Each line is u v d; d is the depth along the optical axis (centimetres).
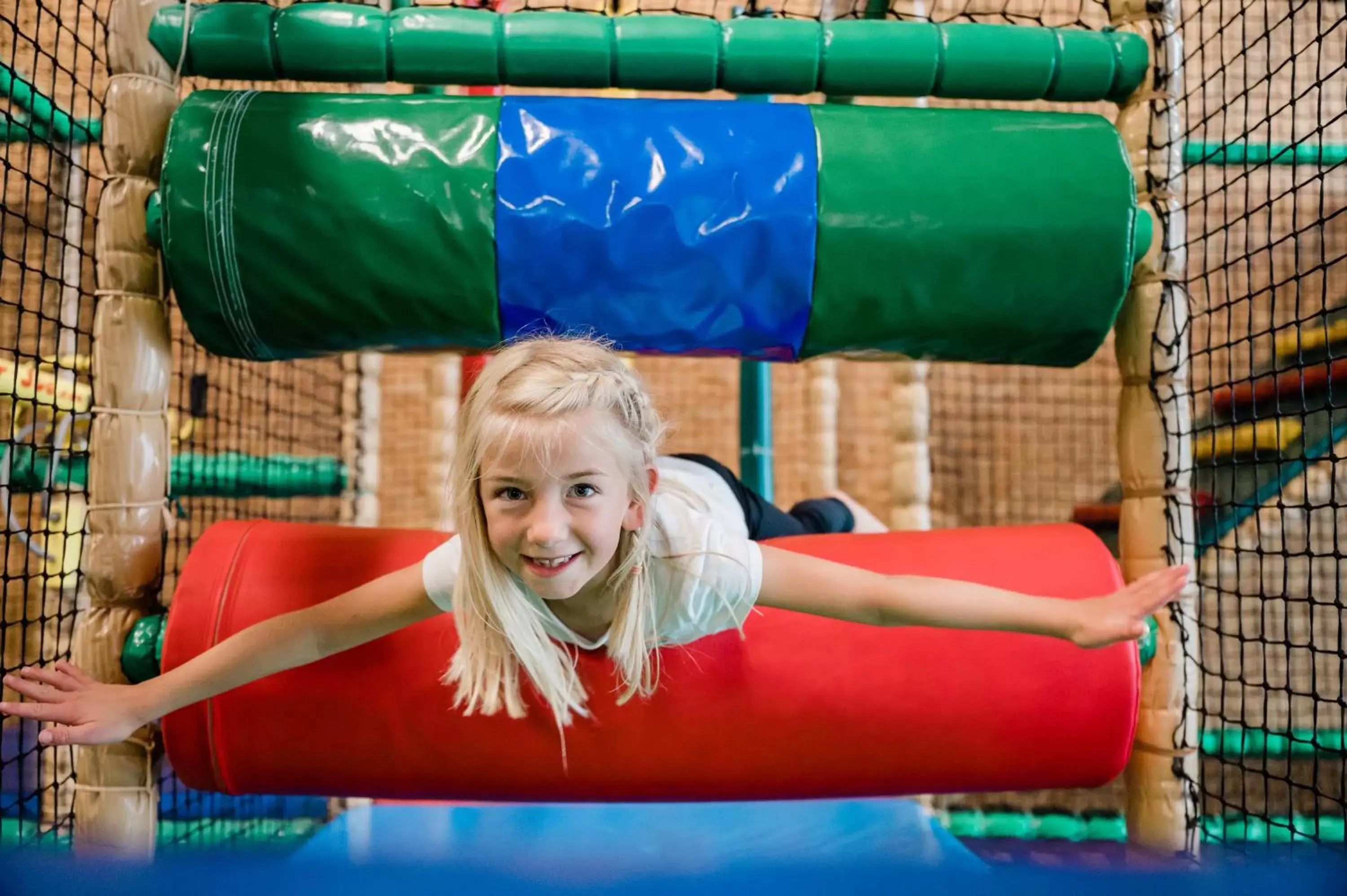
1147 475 210
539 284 189
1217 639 392
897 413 333
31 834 192
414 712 174
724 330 197
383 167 186
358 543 184
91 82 205
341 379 395
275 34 196
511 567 143
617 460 142
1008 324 198
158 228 192
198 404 307
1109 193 194
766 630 178
